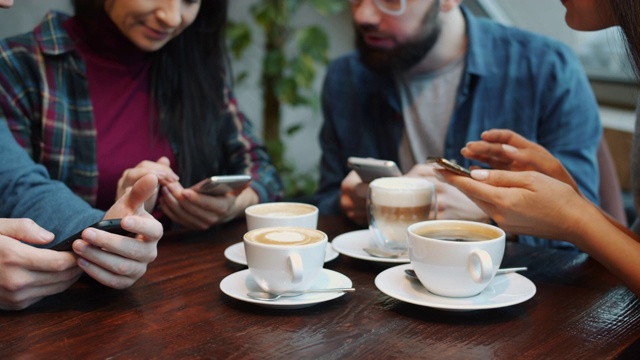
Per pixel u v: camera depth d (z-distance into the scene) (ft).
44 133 4.84
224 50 5.55
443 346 2.61
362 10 5.33
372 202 3.88
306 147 12.73
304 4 11.87
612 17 3.58
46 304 3.01
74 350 2.53
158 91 5.27
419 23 5.35
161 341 2.62
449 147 5.78
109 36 4.99
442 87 5.89
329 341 2.64
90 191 5.02
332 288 3.07
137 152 5.23
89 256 2.97
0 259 2.85
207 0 5.16
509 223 3.42
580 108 5.73
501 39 5.92
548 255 3.95
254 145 5.69
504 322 2.87
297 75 9.87
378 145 6.21
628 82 9.11
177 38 5.19
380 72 5.65
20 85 4.79
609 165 5.98
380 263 3.69
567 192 3.34
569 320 2.91
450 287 2.91
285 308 2.96
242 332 2.71
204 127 5.35
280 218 3.57
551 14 9.77
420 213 3.79
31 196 3.76
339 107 6.28
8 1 3.54
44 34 4.88
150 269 3.54
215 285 3.29
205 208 4.31
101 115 5.11
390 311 2.97
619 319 2.93
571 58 5.88
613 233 3.26
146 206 4.28
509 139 4.26
